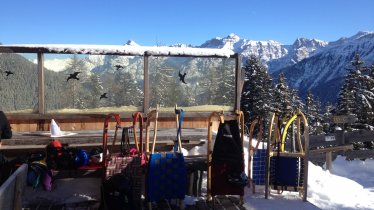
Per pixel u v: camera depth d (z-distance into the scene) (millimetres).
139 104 7957
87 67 7711
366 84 29656
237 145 5500
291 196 6094
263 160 6203
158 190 5215
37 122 7398
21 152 6547
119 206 4898
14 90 7320
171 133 7180
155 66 7996
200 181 6008
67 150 5727
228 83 8352
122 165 5418
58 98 7574
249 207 5500
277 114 6020
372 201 6094
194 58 8211
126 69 7887
